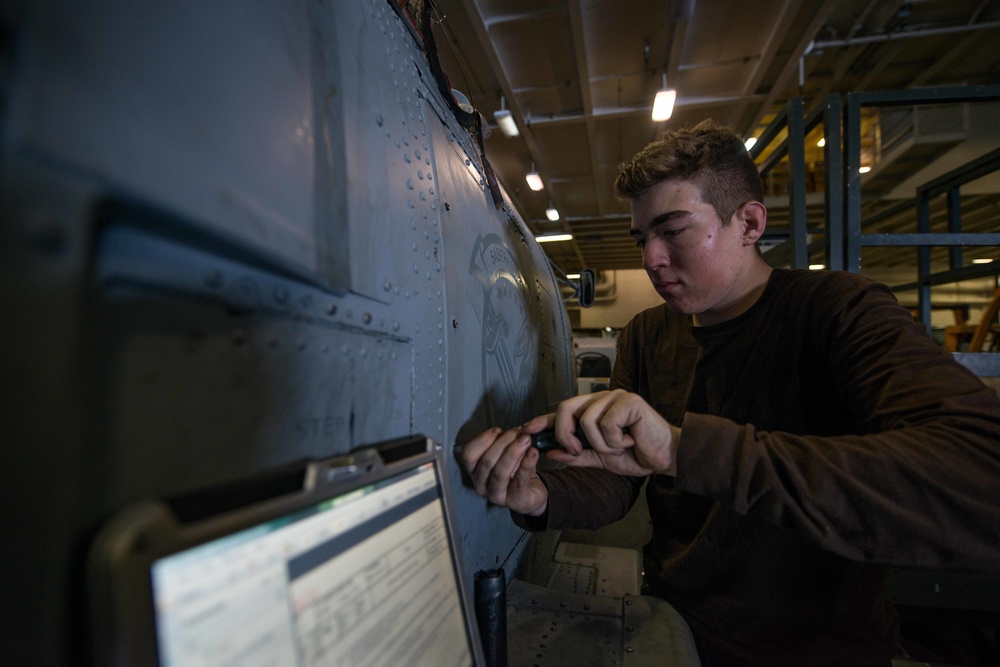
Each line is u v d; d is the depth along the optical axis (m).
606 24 3.67
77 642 0.21
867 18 3.89
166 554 0.22
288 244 0.32
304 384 0.37
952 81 4.86
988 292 10.42
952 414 0.53
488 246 0.94
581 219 8.41
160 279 0.25
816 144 5.62
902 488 0.50
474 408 0.78
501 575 0.61
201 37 0.27
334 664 0.29
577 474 0.93
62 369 0.20
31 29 0.18
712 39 3.85
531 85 4.50
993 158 2.48
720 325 0.93
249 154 0.29
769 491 0.53
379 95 0.56
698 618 0.86
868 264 9.81
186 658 0.21
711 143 0.80
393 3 0.73
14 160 0.18
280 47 0.35
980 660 1.78
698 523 0.93
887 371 0.62
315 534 0.31
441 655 0.41
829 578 0.79
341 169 0.42
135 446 0.24
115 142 0.21
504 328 0.97
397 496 0.42
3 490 0.19
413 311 0.57
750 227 0.87
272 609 0.27
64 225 0.20
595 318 11.49
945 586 1.61
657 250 0.87
